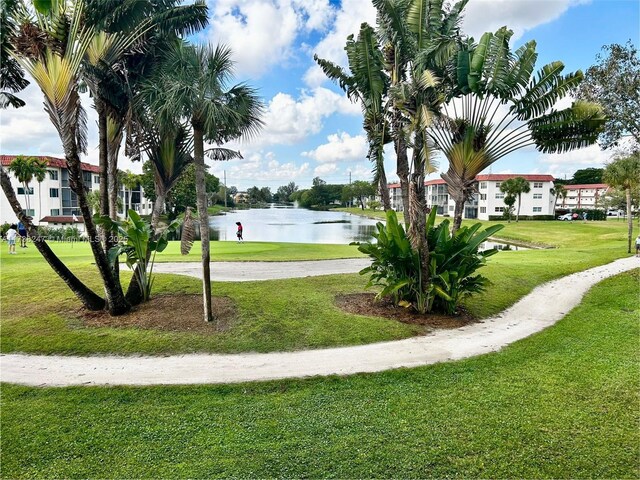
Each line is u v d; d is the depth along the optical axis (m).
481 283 8.61
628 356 6.00
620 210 64.12
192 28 7.80
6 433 4.06
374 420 4.24
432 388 5.06
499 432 3.95
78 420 4.32
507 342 7.00
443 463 3.46
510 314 9.00
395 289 8.34
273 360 6.22
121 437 3.97
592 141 9.24
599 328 7.61
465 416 4.28
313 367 5.92
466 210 65.56
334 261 16.52
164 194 9.23
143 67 8.31
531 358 6.05
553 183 63.47
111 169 8.76
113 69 7.83
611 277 12.87
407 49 8.23
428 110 7.29
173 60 7.34
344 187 119.62
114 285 8.03
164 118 7.07
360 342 7.04
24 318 7.89
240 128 7.55
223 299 9.20
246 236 38.62
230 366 5.98
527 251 21.12
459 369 5.70
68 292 9.57
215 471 3.40
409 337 7.33
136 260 8.91
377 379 5.41
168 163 8.88
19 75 8.38
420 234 8.32
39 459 3.62
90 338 6.99
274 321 7.93
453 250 8.42
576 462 3.45
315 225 56.56
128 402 4.77
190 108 6.77
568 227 43.25
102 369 5.86
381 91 9.37
